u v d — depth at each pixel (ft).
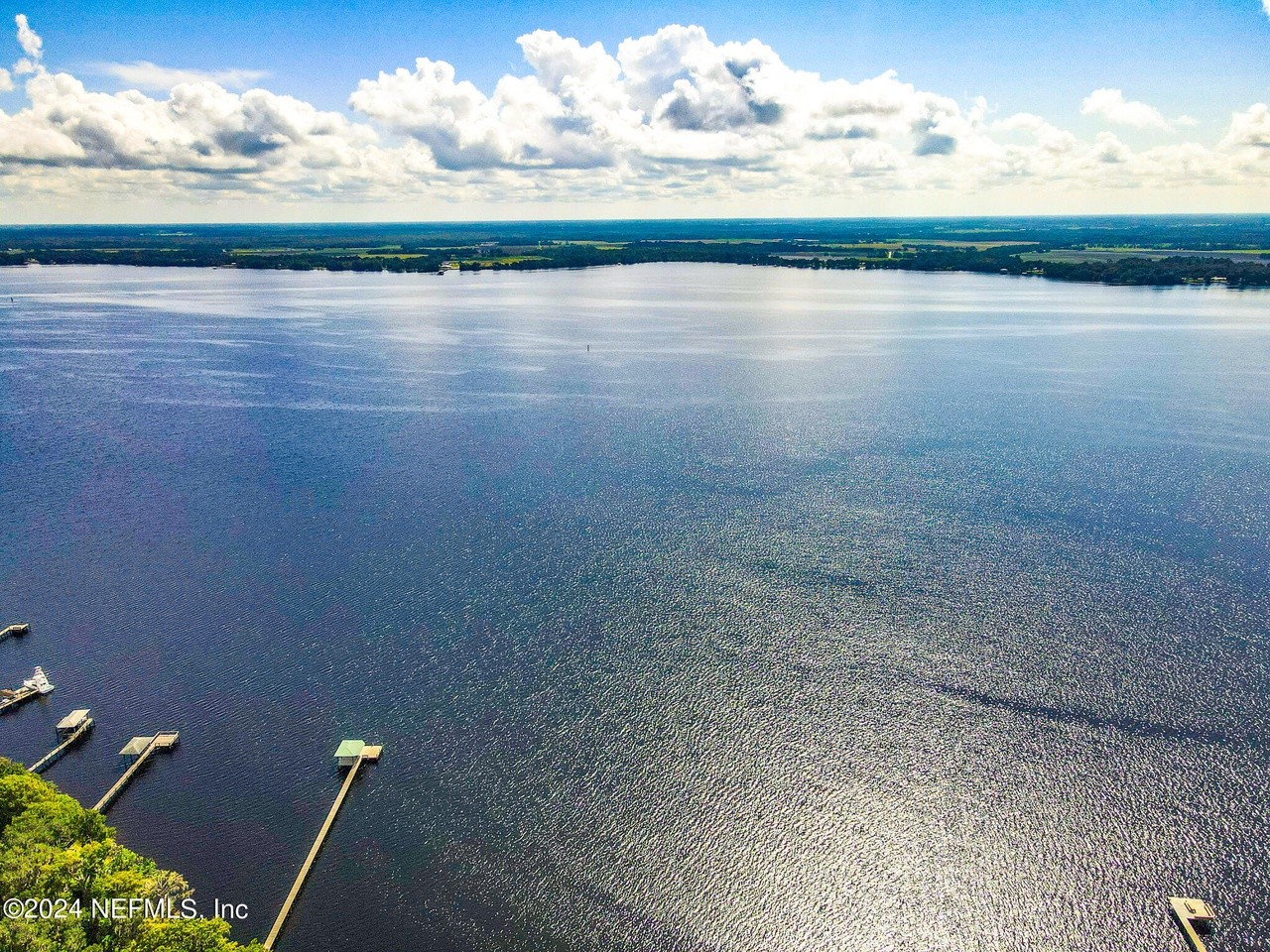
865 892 207.00
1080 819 224.12
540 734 256.93
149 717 265.95
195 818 228.63
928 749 248.32
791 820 225.97
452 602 326.24
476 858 215.92
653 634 303.48
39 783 210.18
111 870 180.75
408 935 196.65
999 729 255.09
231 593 334.03
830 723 258.57
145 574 348.59
